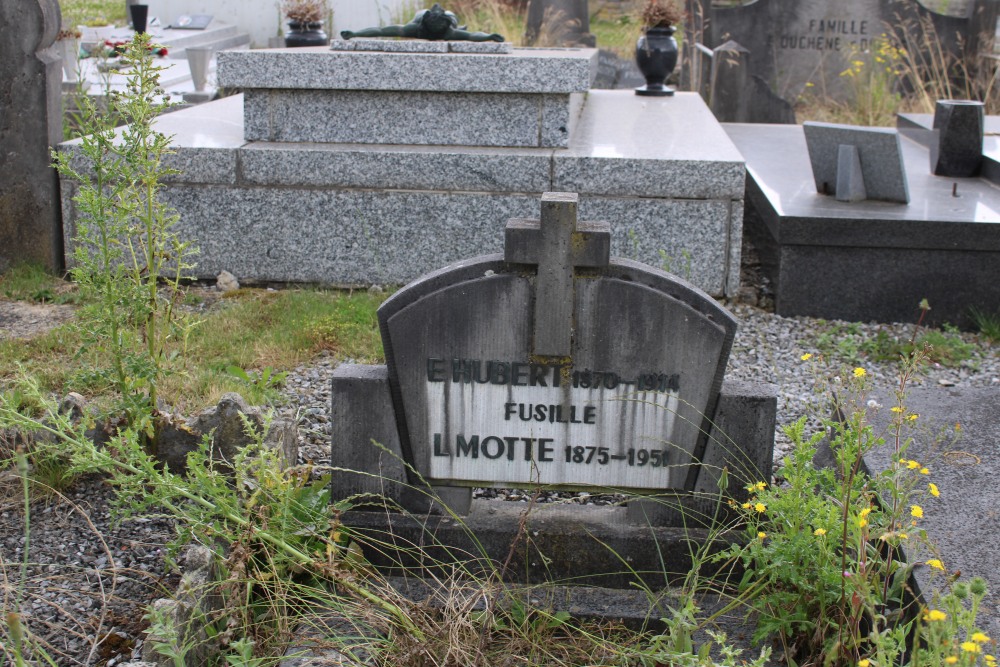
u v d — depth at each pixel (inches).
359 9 606.5
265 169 265.3
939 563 108.0
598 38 691.4
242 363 216.1
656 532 143.6
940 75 526.9
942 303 258.8
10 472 163.0
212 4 653.9
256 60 269.0
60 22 271.3
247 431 144.3
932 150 331.0
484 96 270.1
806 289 260.4
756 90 442.0
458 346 141.1
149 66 167.3
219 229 270.2
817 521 123.3
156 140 164.7
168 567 143.6
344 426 146.2
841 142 275.0
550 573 144.6
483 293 138.6
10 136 267.9
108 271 159.8
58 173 271.1
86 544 149.1
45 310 247.8
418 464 146.9
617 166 257.1
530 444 144.6
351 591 128.4
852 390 166.6
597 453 144.2
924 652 102.7
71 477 161.8
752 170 323.9
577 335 139.3
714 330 137.4
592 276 137.0
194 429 164.4
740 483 143.2
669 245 261.1
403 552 145.5
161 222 167.5
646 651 123.7
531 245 134.9
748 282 282.2
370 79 268.7
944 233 253.4
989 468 149.4
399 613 124.6
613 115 334.6
